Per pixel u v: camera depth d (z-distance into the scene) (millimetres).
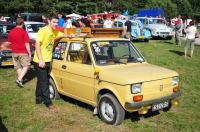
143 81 6215
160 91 6520
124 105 6125
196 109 7766
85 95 7121
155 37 27188
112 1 51656
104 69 6715
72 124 6664
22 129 6453
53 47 8102
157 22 27766
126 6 52188
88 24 17125
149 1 57000
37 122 6785
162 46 21172
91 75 6832
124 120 6766
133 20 24844
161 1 61219
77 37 7559
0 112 7418
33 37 15391
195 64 14234
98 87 6672
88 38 7281
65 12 41156
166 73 6703
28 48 9750
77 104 7914
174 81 6836
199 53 17844
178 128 6500
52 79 8203
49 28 7473
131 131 6258
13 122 6793
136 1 54688
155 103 6410
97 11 43000
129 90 6090
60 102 8016
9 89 9531
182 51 18609
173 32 27297
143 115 7117
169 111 7496
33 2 39844
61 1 40844
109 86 6406
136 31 23812
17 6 39125
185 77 11352
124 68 6844
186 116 7230
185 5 66062
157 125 6621
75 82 7320
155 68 6996
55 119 6957
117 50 7340
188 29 16141
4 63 12328
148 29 26547
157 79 6438
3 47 12281
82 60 7207
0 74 11555
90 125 6574
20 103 8109
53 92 8242
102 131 6266
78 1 41562
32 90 9438
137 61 7387
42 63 7297
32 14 21016
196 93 9227
